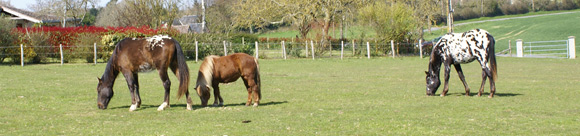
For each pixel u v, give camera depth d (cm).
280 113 973
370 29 3900
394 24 3812
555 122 837
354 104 1125
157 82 1686
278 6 4056
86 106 1097
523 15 9738
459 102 1152
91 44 2692
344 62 2988
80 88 1462
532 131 759
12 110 1017
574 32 6156
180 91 995
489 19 9525
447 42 1274
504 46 5538
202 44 3017
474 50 1243
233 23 4681
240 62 1064
